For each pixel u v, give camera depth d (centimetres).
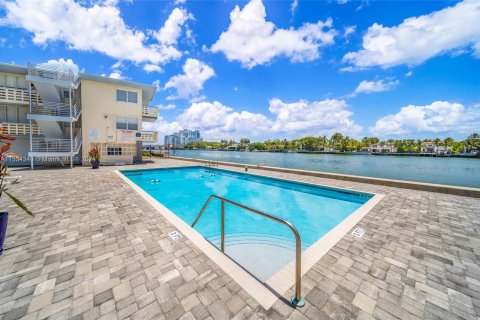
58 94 1484
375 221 430
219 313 192
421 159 8119
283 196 885
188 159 1988
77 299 209
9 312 191
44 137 1534
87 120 1595
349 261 281
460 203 566
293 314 191
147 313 192
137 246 319
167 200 872
